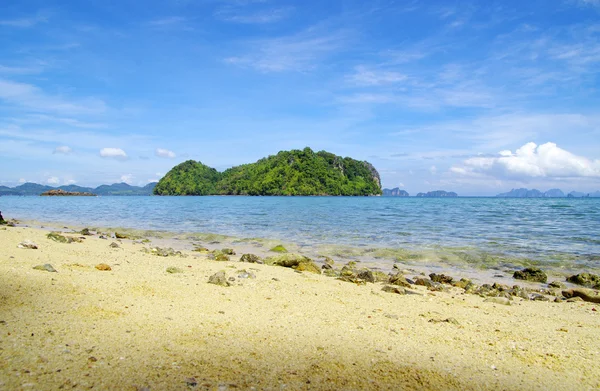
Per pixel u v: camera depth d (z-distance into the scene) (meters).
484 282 13.65
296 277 11.74
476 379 4.90
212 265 12.90
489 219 37.75
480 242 21.72
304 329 6.45
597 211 51.75
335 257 17.75
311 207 67.75
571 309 9.86
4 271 8.08
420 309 8.63
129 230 26.47
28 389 3.63
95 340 5.04
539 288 12.91
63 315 5.84
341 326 6.79
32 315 5.68
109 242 18.81
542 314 9.05
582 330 7.59
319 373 4.72
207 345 5.32
